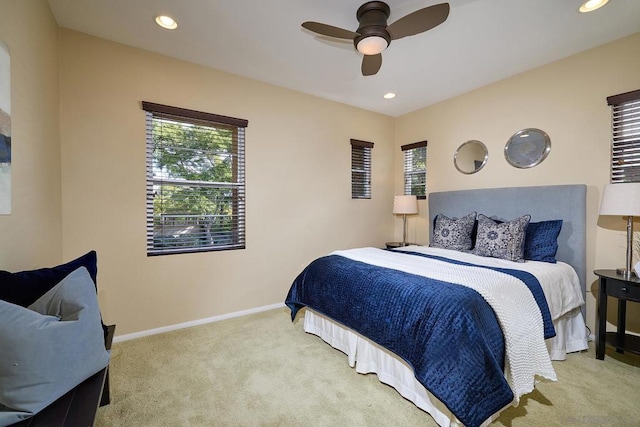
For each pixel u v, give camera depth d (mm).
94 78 2436
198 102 2918
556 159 2871
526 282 2023
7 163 1352
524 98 3092
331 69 3027
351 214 4176
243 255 3242
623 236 2492
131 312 2629
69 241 2363
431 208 4035
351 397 1814
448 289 1716
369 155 4383
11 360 928
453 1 1986
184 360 2244
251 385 1935
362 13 2068
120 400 1770
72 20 2219
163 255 2773
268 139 3389
